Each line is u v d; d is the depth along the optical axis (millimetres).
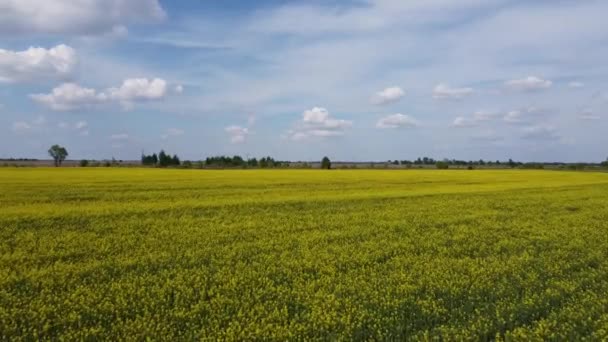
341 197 31828
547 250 16734
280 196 32312
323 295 10992
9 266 13227
